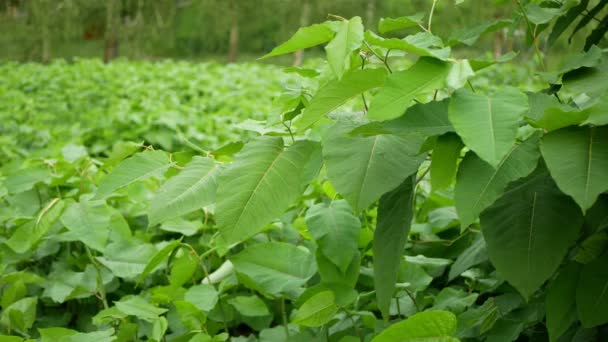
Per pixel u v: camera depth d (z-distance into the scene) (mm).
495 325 1649
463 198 1159
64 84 10938
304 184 1376
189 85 9867
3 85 11039
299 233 2365
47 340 1728
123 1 20250
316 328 1860
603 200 1372
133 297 2041
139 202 2619
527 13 1609
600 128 1148
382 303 1363
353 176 1283
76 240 2365
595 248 1472
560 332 1422
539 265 1236
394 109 1156
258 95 9312
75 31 19250
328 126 1383
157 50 23344
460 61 1197
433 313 1258
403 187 1406
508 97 1139
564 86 1381
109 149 6027
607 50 1540
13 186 2375
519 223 1277
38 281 2195
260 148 1435
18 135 6254
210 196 1429
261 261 1857
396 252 1357
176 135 6008
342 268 1693
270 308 2307
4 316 2023
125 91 9672
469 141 1073
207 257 2404
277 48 1307
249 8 21453
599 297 1381
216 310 2098
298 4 18891
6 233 2449
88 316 2334
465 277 2115
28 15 18641
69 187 2525
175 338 1923
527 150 1174
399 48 1269
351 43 1212
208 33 23406
